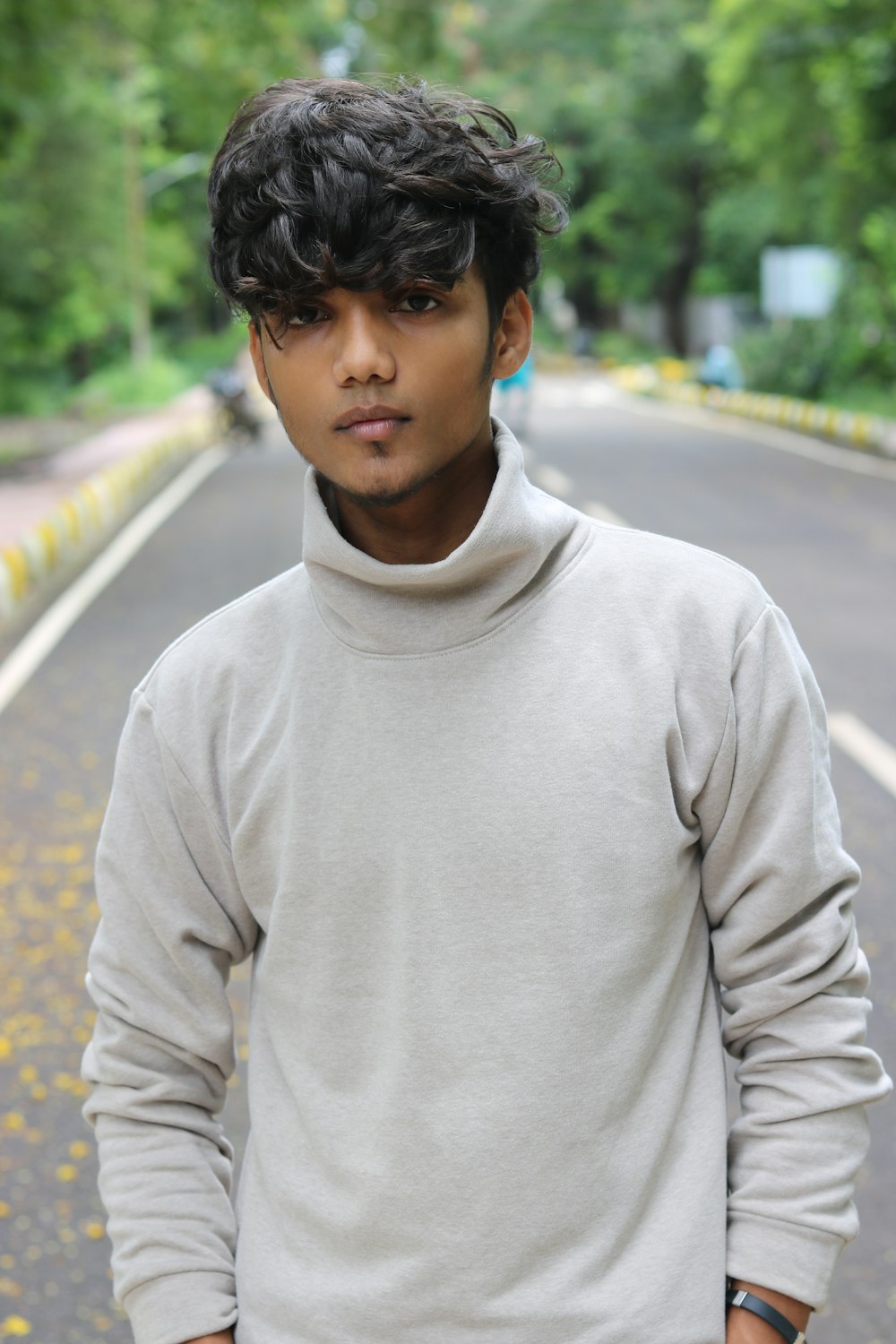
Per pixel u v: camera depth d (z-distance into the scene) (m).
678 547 1.31
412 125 1.15
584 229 49.69
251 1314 1.28
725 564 1.31
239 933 1.36
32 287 36.28
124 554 11.63
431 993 1.21
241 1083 3.41
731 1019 1.31
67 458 21.55
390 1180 1.21
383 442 1.18
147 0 16.66
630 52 44.62
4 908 4.59
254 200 1.15
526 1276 1.19
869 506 13.78
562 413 28.83
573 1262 1.19
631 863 1.21
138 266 35.47
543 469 17.30
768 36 22.81
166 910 1.33
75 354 49.16
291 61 17.91
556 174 1.26
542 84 47.25
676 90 44.62
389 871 1.23
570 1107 1.19
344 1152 1.24
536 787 1.21
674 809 1.24
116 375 36.06
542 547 1.24
